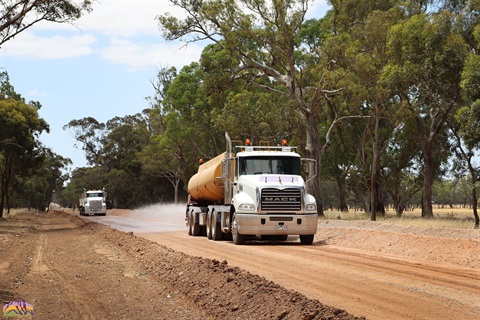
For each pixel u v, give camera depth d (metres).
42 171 90.06
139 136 111.81
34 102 75.88
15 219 63.31
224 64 51.75
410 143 53.66
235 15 45.97
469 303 9.70
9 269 16.22
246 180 23.02
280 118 49.66
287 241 24.98
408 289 11.20
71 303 10.86
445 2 44.41
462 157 53.41
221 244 23.48
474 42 34.72
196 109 65.62
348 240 23.98
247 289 10.20
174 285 12.79
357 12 49.69
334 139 60.16
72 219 61.81
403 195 61.19
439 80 32.81
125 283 13.39
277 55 48.41
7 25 35.88
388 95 38.47
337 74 41.44
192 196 32.16
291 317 8.21
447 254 17.61
